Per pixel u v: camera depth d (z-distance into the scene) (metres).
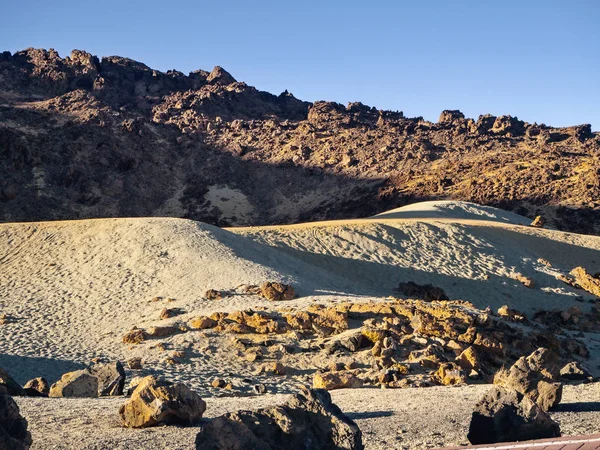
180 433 11.88
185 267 49.56
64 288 47.50
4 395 9.30
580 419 12.48
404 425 12.37
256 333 33.69
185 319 36.88
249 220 175.50
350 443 8.20
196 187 188.88
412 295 57.72
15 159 174.38
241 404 16.61
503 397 10.52
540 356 15.28
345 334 32.31
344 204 173.12
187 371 29.03
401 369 27.23
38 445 11.03
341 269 63.16
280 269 52.97
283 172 195.62
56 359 32.00
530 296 59.66
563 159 160.75
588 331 47.38
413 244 69.44
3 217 157.12
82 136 192.88
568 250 74.31
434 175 169.12
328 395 8.68
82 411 14.71
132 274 49.28
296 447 8.26
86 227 60.34
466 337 31.70
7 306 43.34
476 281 62.16
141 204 176.88
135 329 35.50
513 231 77.12
